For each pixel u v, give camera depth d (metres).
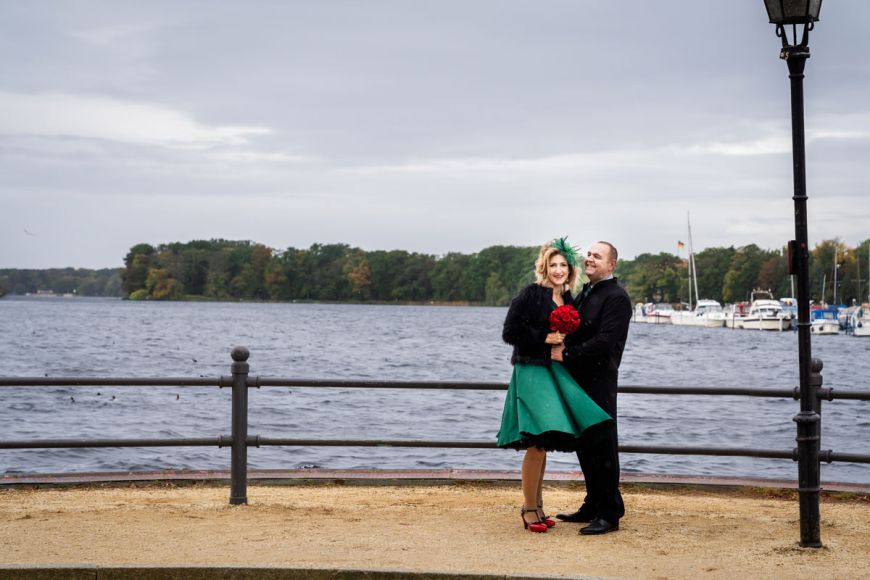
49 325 103.25
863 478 15.49
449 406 26.00
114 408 25.45
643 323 156.00
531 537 7.36
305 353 57.38
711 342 87.81
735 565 6.55
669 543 7.20
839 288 161.50
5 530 7.57
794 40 6.82
